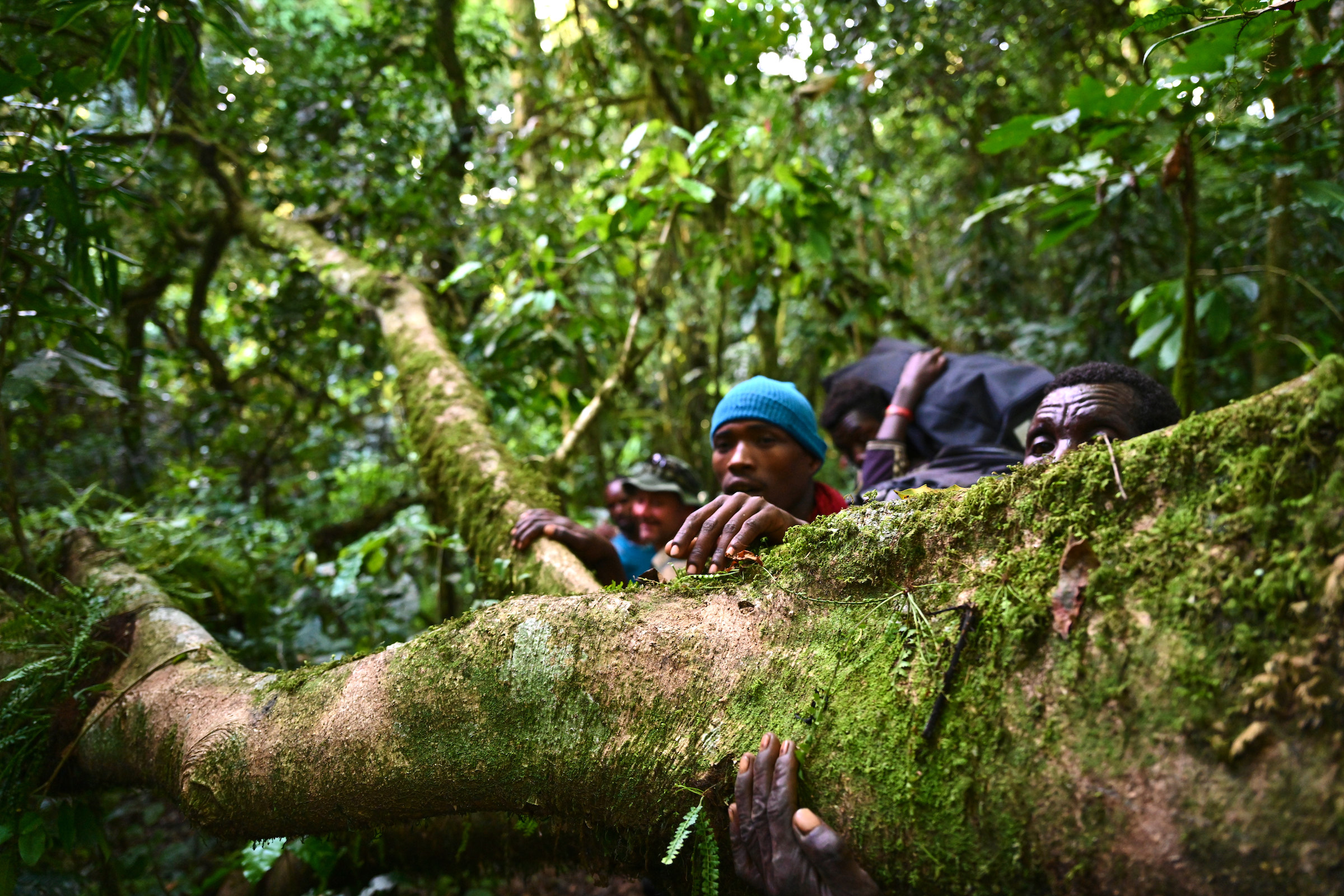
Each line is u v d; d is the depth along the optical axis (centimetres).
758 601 109
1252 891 68
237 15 256
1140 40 398
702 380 545
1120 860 74
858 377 308
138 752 164
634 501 347
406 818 127
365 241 511
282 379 595
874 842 89
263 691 146
